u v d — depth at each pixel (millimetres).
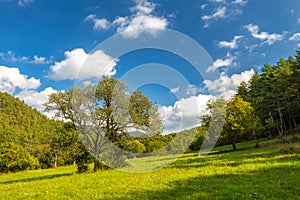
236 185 14031
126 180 18953
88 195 14164
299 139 45562
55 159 71938
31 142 99812
